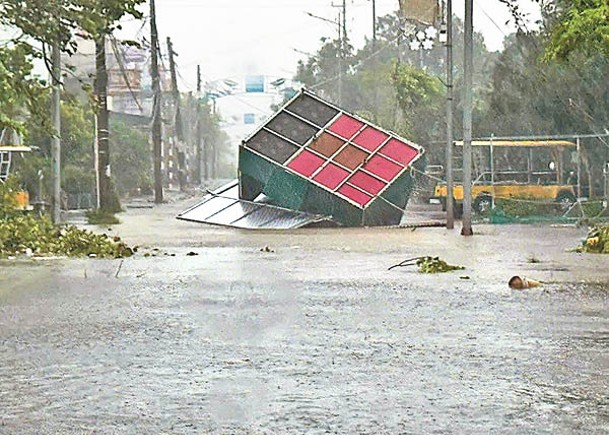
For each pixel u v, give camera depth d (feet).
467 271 116.47
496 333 72.18
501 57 274.98
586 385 55.31
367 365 60.95
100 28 158.81
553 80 253.24
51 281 108.78
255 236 183.93
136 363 61.98
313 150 214.48
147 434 46.26
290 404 51.39
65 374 59.00
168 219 247.50
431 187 311.27
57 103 207.00
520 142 250.57
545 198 258.16
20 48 158.51
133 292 98.07
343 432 46.26
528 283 100.73
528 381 56.34
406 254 142.20
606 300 90.12
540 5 224.12
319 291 97.71
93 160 335.06
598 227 170.19
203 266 125.18
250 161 218.59
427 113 330.13
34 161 245.65
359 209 209.87
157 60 392.88
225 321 78.54
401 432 46.21
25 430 47.14
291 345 67.82
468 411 49.83
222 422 48.08
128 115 517.14
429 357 63.36
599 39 149.07
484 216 245.86
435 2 226.99
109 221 237.25
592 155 256.52
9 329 75.31
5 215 165.27
